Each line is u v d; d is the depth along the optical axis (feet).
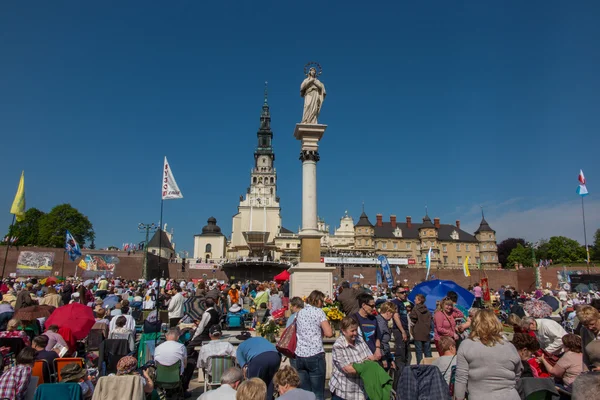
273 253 348.79
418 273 239.09
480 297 80.74
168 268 234.38
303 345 23.30
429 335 34.09
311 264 57.06
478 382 16.25
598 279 146.41
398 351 30.53
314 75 62.90
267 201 379.76
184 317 44.19
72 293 62.49
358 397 20.02
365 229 371.97
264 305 49.70
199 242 374.02
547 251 331.57
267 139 406.00
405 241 380.58
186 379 30.53
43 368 24.18
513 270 238.48
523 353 21.06
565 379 20.93
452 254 383.24
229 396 18.01
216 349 27.78
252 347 24.09
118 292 75.61
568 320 51.96
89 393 22.57
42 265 186.91
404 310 35.91
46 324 32.96
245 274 233.55
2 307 41.83
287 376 17.30
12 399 20.11
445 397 17.56
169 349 26.89
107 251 203.82
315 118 61.41
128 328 37.32
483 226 394.93
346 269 228.22
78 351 36.27
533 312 33.71
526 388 18.40
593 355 17.31
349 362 20.21
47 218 267.80
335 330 36.35
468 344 16.87
